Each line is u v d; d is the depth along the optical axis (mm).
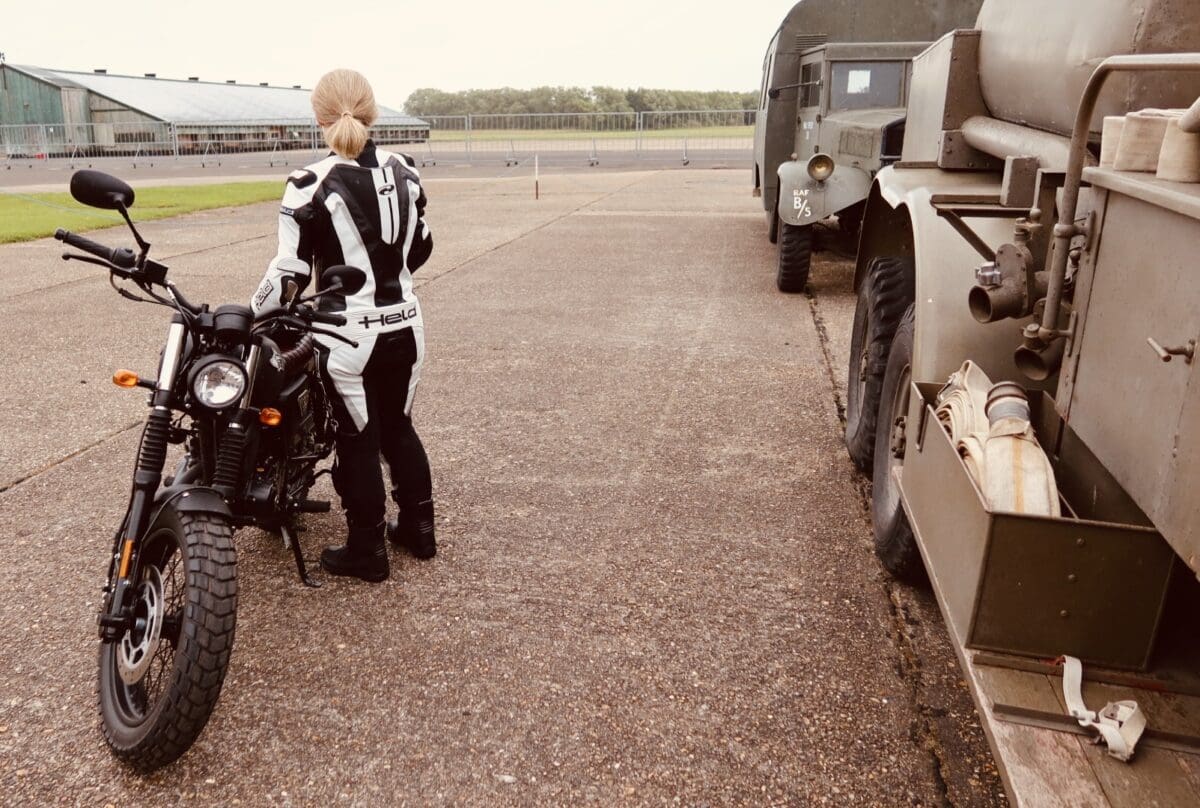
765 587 3369
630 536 3771
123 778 2430
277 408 2787
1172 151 1658
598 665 2902
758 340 6926
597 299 8453
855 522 3889
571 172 26609
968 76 3578
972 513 1993
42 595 3324
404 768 2455
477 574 3471
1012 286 2238
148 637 2492
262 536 3762
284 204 2869
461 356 6488
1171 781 1646
